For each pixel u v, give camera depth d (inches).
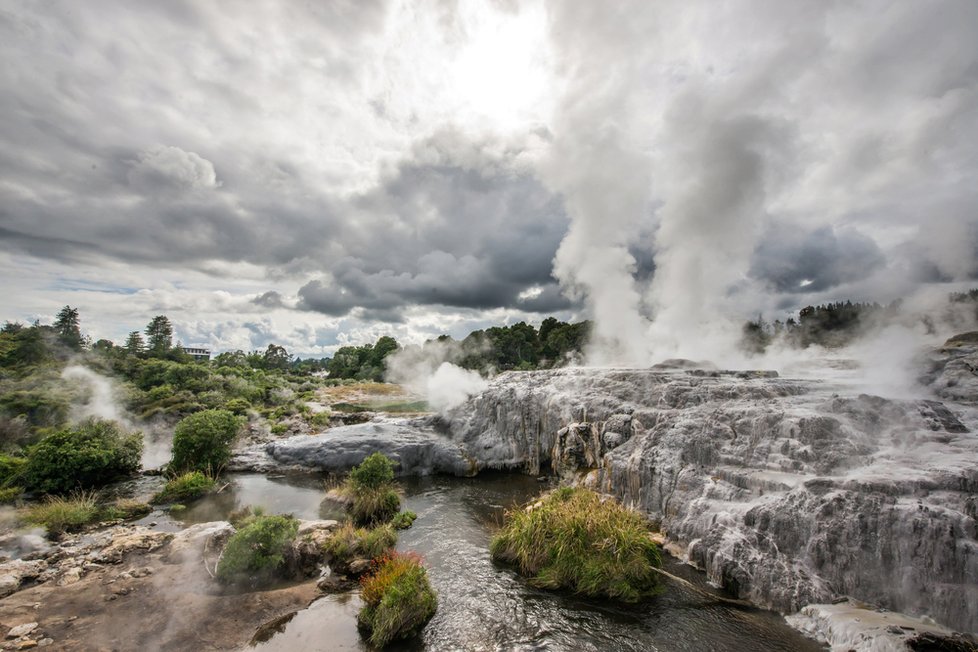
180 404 1939.0
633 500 787.4
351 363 4397.1
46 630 465.7
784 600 505.7
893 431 655.1
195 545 659.4
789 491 578.6
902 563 471.8
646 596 553.3
